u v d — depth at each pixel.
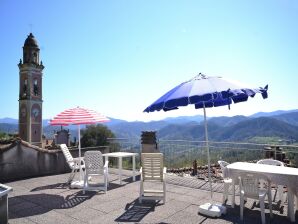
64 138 29.98
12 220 4.37
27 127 44.44
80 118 6.37
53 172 8.22
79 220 4.36
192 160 8.91
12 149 7.32
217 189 6.21
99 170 6.09
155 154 5.23
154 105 4.69
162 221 4.29
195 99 4.12
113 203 5.23
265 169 4.66
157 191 6.03
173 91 4.70
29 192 6.08
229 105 5.68
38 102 46.31
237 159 7.68
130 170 8.88
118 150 10.20
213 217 4.45
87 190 6.21
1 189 4.02
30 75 45.03
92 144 23.09
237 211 4.74
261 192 4.41
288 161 6.94
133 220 4.34
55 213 4.69
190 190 6.14
